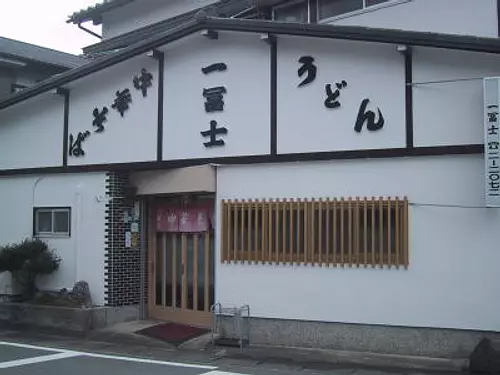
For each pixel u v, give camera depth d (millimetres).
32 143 14891
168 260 13766
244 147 11859
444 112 10070
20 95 14492
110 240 13531
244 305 11617
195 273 13234
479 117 9828
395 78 10477
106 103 13742
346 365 9836
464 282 9859
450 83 10047
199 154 12398
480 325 9727
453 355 9875
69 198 14234
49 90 14188
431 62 10188
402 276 10297
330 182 10992
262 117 11703
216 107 12227
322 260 10961
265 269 11484
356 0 14406
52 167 14508
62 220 14445
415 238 10227
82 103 14109
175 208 13625
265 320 11414
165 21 21000
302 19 15289
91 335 12641
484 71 9820
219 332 11844
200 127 12422
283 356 10516
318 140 11109
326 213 10984
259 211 11633
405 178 10352
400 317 10281
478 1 12219
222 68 12211
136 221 13969
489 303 9688
